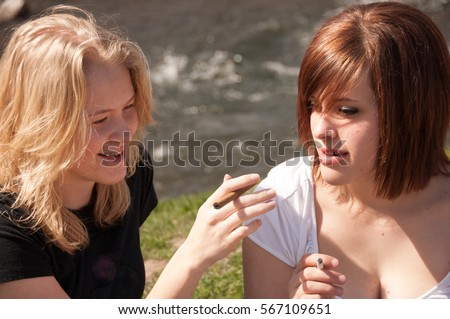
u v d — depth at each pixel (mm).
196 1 18922
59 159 2932
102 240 3379
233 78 15273
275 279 3326
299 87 3047
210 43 16578
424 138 3023
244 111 14023
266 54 16172
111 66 2957
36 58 2904
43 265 3037
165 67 15648
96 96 2922
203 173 11789
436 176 3225
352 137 2930
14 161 3049
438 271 3209
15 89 2979
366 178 3154
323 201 3318
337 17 3020
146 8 18406
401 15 2947
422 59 2920
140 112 3229
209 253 2816
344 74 2859
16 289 2979
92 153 2986
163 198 11070
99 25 3355
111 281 3391
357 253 3289
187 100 14422
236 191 2814
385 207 3219
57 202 3078
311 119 3021
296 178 3350
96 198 3311
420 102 2932
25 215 3020
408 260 3240
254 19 17672
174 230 6340
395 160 2990
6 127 3055
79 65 2850
